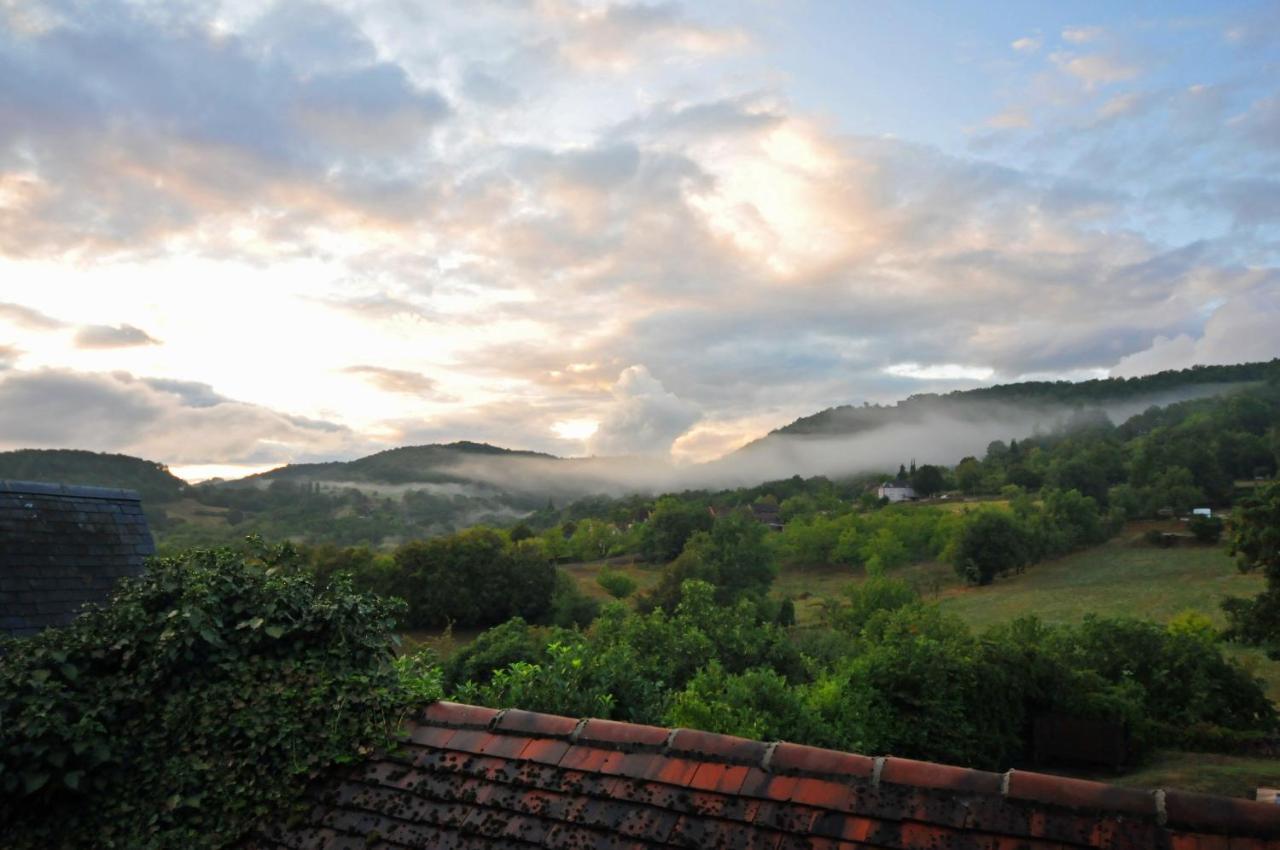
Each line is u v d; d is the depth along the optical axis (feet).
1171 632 116.57
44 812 13.34
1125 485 394.73
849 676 79.30
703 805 10.40
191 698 14.29
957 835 9.35
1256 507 99.60
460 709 13.33
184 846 12.50
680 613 98.07
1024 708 87.81
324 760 12.92
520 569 256.73
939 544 350.64
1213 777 78.23
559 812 10.93
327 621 15.28
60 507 37.06
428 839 11.25
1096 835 8.97
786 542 379.55
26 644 14.96
